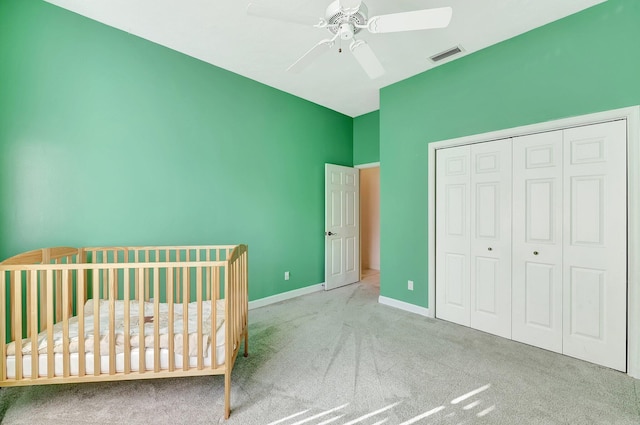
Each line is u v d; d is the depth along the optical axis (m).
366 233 6.08
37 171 2.11
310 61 2.04
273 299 3.63
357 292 4.13
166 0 2.08
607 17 2.05
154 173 2.65
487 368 2.09
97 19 2.32
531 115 2.42
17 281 1.58
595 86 2.11
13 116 2.03
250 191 3.39
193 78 2.89
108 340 1.65
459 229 2.92
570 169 2.24
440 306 3.08
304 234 4.02
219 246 2.60
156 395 1.78
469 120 2.80
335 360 2.21
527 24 2.33
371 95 3.84
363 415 1.61
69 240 2.24
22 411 1.62
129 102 2.50
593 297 2.14
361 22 1.67
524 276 2.48
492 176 2.68
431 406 1.68
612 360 2.06
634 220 1.96
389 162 3.50
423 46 2.64
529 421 1.55
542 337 2.38
